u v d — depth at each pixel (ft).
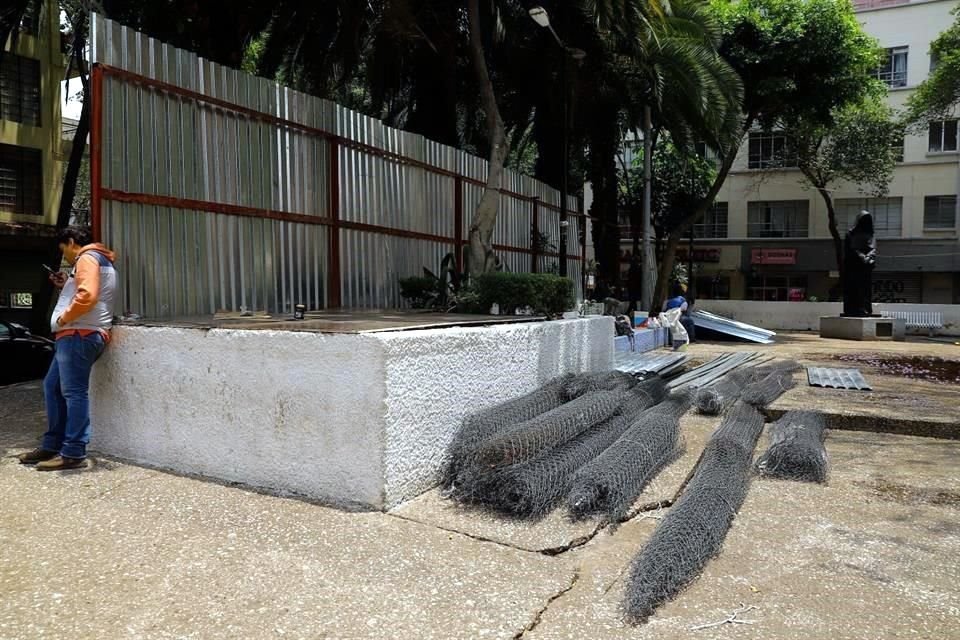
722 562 10.89
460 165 31.19
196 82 18.24
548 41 45.06
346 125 23.89
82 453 14.61
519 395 17.43
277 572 9.99
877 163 90.58
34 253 67.67
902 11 100.68
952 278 103.76
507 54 44.47
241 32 36.17
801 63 63.87
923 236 102.17
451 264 28.73
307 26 39.11
